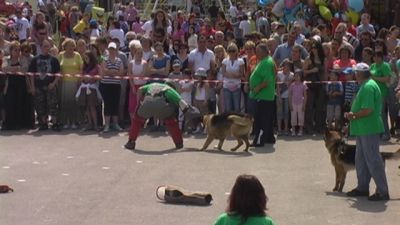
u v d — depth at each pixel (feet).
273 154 43.50
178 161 41.39
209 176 37.63
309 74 49.93
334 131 34.83
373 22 94.43
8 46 53.57
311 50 50.06
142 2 122.01
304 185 35.91
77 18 87.56
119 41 64.80
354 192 33.81
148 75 51.24
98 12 99.96
